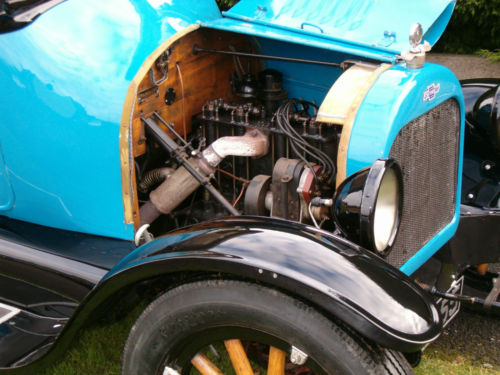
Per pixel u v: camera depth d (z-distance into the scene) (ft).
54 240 7.42
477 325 8.57
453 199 7.80
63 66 6.89
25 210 7.73
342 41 7.31
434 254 7.82
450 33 20.42
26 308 7.26
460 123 7.55
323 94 8.89
